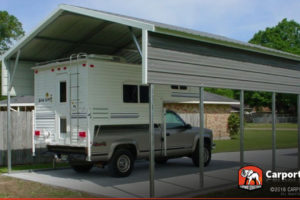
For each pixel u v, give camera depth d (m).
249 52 9.80
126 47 11.36
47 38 10.12
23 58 11.16
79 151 9.30
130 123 9.85
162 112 10.70
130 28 7.68
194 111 22.56
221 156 14.95
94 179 9.60
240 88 9.34
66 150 9.68
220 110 24.61
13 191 8.12
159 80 7.14
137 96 10.10
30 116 12.49
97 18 8.34
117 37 10.40
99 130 9.17
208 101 23.36
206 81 8.26
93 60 9.20
